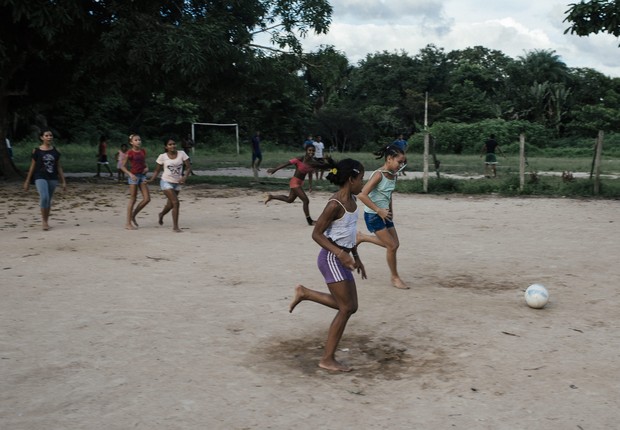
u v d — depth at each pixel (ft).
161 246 34.14
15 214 47.09
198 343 18.49
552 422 13.44
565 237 38.04
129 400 14.47
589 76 235.81
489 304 22.95
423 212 50.29
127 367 16.52
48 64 79.15
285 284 25.71
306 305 22.66
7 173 76.13
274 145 199.82
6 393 14.83
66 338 18.78
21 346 18.04
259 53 76.33
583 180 69.21
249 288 25.03
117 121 187.52
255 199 59.77
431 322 20.62
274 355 17.62
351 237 17.04
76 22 67.31
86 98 94.07
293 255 31.91
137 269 28.32
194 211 50.37
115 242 35.22
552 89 227.61
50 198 39.40
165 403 14.32
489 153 84.94
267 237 37.60
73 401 14.39
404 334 19.42
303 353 17.83
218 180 77.77
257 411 13.96
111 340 18.63
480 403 14.40
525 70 237.66
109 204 54.44
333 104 230.07
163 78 73.72
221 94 81.76
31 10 59.67
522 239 37.37
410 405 14.33
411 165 116.67
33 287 24.81
